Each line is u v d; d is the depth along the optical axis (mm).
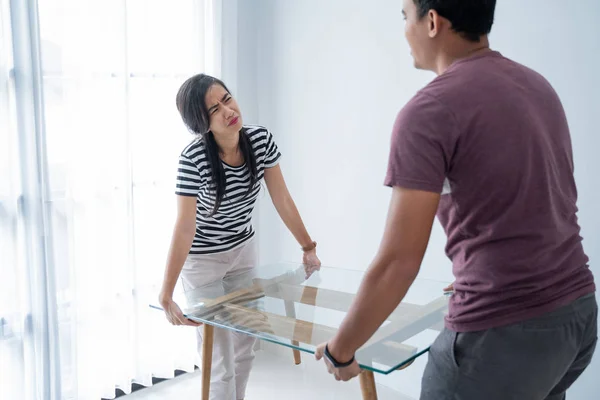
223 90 2283
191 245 2373
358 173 3004
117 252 2873
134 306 2949
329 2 2988
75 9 2584
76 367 2719
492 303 1346
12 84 2438
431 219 1308
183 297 2270
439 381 1443
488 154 1291
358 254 3068
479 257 1361
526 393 1354
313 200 3234
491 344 1347
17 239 2504
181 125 3021
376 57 2840
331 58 3025
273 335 1808
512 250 1323
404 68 2740
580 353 1479
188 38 2986
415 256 1307
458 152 1310
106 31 2689
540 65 2357
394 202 1319
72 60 2602
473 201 1337
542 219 1327
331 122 3080
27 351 2578
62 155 2605
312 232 3268
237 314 2023
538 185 1317
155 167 2969
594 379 2389
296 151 3279
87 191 2719
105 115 2736
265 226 3521
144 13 2836
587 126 2271
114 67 2734
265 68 3375
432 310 1880
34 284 2549
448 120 1290
